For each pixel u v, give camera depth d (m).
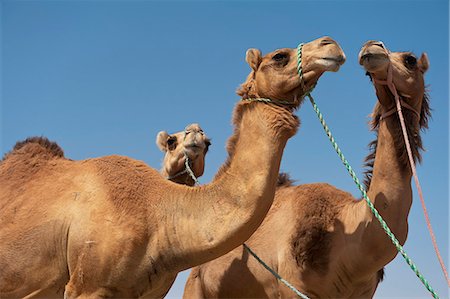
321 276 3.54
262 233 3.93
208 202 3.27
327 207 3.70
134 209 3.31
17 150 3.81
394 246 3.36
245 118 3.32
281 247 3.73
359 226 3.47
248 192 3.16
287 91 3.28
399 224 3.37
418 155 3.45
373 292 3.75
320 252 3.56
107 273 3.21
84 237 3.26
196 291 4.20
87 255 3.22
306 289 3.56
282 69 3.29
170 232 3.29
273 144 3.21
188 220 3.28
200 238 3.22
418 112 3.51
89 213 3.30
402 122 3.33
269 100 3.28
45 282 3.37
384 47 3.33
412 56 3.48
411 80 3.44
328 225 3.63
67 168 3.59
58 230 3.35
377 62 3.30
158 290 3.39
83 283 3.22
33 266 3.36
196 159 4.70
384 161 3.42
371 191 3.46
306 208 3.74
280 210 3.93
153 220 3.32
